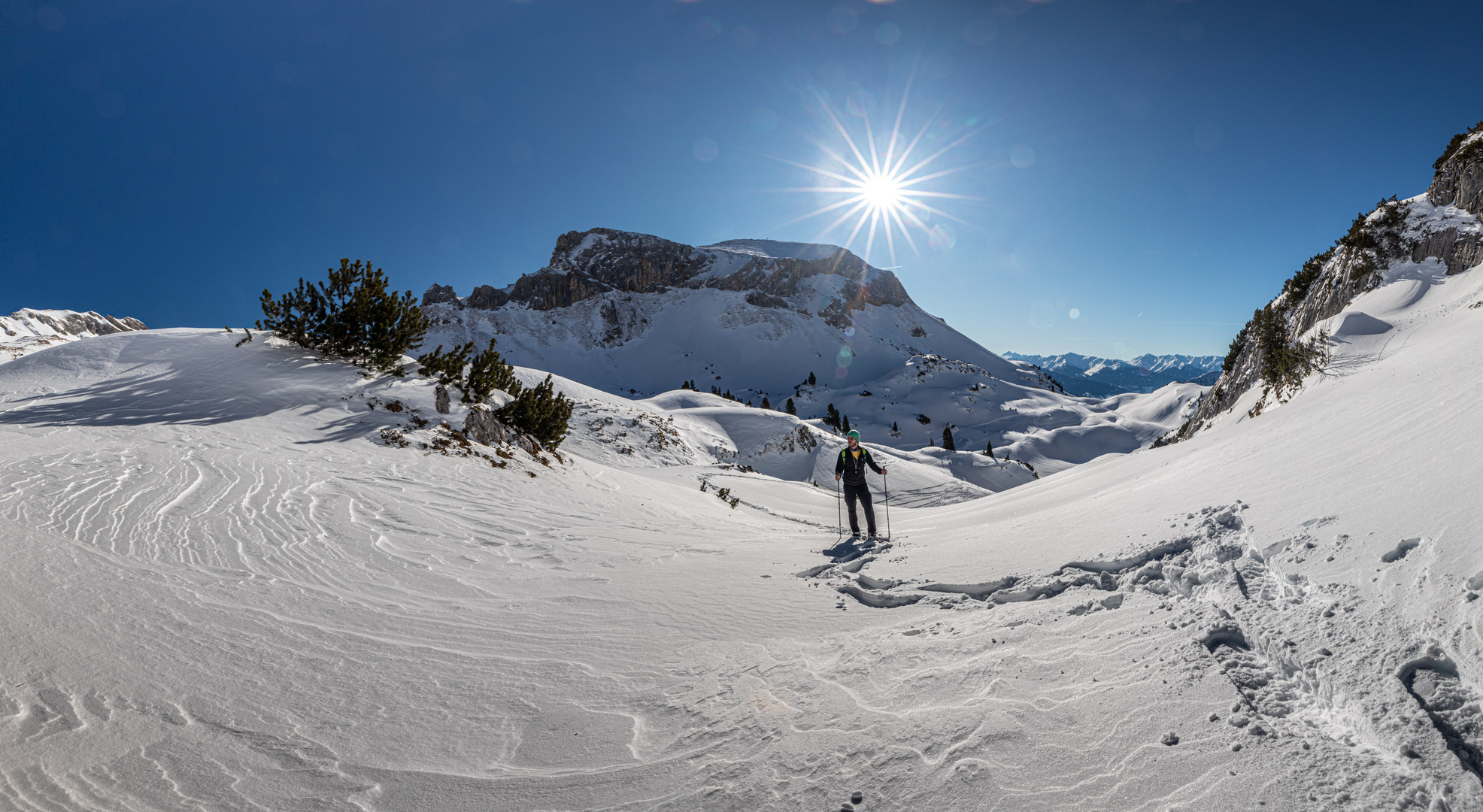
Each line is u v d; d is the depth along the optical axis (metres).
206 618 4.81
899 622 4.59
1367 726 2.27
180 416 13.23
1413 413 5.88
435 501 10.27
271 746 3.20
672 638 4.80
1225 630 3.15
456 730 3.46
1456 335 13.96
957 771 2.54
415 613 5.45
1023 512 9.34
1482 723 2.08
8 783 2.65
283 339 19.12
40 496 7.42
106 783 2.76
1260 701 2.60
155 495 8.12
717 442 55.62
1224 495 5.33
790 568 6.75
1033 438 128.62
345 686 3.95
